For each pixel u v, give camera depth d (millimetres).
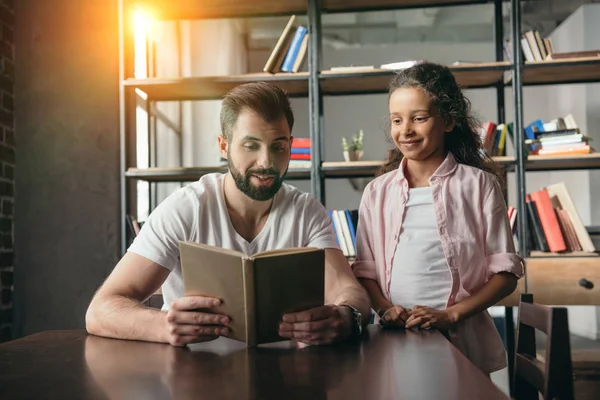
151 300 2502
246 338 1015
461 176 1606
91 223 3123
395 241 1616
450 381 738
